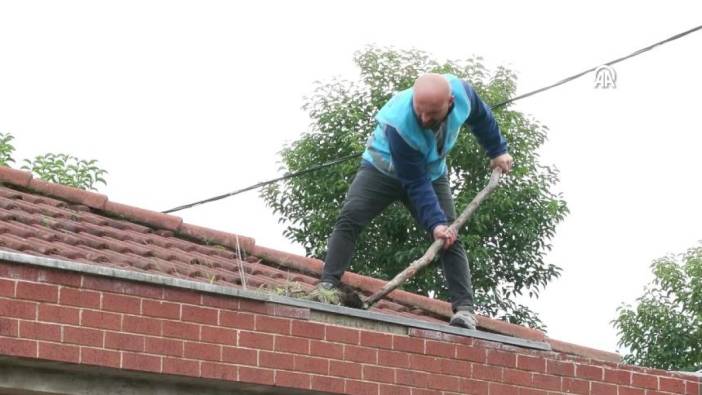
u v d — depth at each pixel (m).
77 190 9.29
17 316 6.47
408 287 19.23
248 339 7.18
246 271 8.82
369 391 7.58
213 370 7.03
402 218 19.33
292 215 20.50
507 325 8.79
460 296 8.32
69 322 6.61
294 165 20.22
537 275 20.38
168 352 6.89
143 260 8.05
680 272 22.09
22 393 6.73
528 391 8.26
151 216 9.27
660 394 8.80
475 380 8.05
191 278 8.00
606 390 8.59
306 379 7.36
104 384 6.88
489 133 8.43
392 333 7.77
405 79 20.39
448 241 8.16
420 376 7.81
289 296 7.89
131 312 6.81
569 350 8.84
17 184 9.22
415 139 7.89
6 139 18.38
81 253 7.62
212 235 9.33
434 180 8.41
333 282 8.11
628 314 22.33
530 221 20.05
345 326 7.60
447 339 7.98
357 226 8.21
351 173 19.83
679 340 21.75
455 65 20.50
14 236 7.77
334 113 20.14
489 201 19.58
